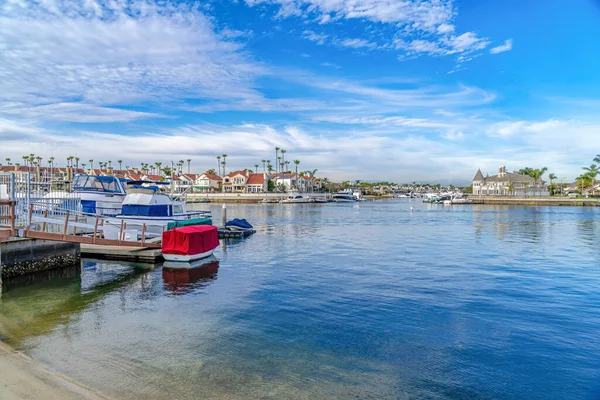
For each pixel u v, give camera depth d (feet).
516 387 30.04
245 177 524.93
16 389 26.76
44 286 61.52
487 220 207.41
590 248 102.06
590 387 30.12
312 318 45.27
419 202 540.11
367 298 53.67
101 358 33.94
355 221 201.77
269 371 31.86
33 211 75.97
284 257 88.53
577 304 51.01
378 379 30.83
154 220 98.73
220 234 127.13
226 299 53.62
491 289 58.49
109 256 82.89
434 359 34.55
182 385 29.37
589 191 533.14
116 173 454.40
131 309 49.08
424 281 63.82
